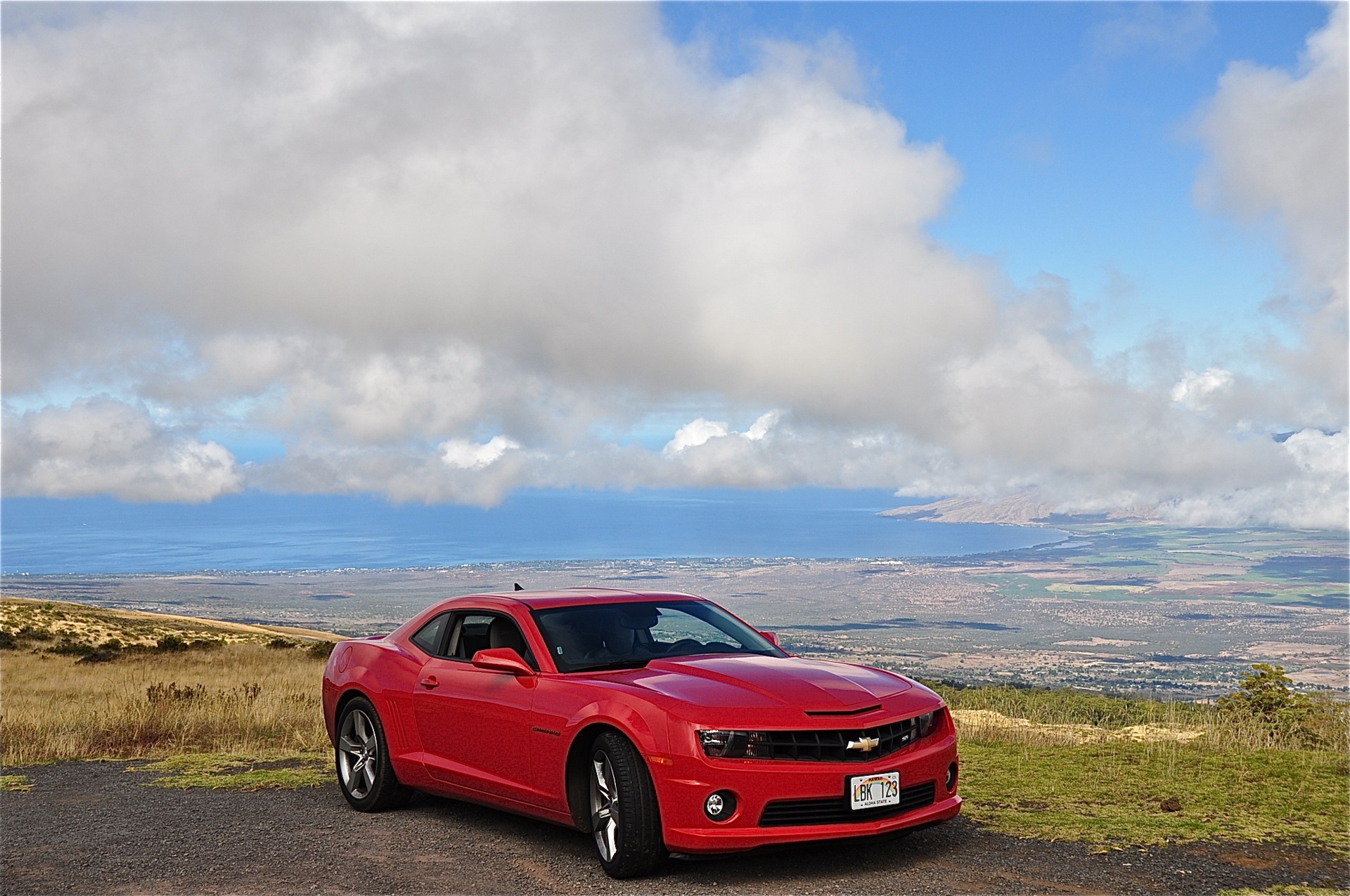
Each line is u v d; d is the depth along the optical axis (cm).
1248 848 536
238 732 1148
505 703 588
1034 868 505
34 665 3186
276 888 499
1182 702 1216
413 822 646
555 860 545
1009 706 1291
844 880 494
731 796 490
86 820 672
